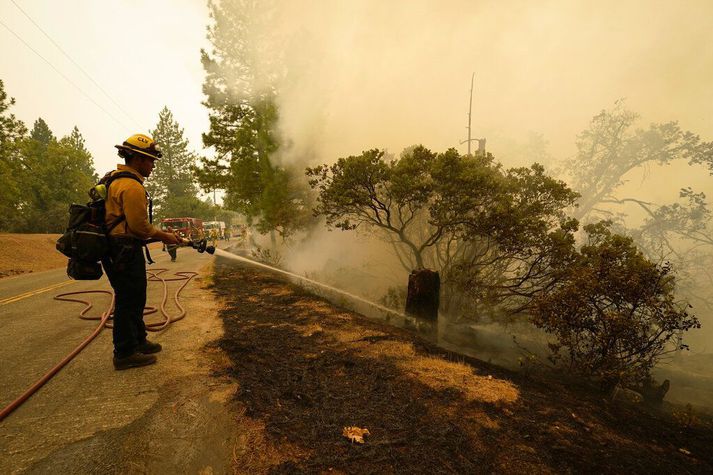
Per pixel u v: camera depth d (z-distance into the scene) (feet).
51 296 22.39
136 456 6.28
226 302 20.25
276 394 8.85
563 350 18.76
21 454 6.29
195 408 8.01
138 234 9.37
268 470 6.05
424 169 20.61
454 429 7.63
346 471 6.10
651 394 14.12
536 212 20.10
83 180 119.34
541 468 6.56
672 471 7.03
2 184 84.23
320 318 16.94
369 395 9.07
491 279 22.18
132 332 10.19
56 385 9.12
